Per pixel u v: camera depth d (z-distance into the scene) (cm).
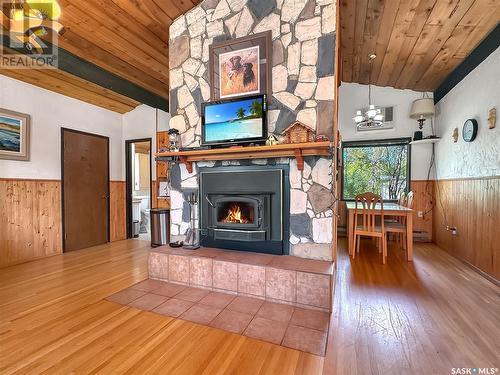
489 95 301
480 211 311
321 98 258
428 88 474
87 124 466
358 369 153
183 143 324
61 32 293
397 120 506
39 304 236
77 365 157
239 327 198
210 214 304
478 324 199
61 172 422
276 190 275
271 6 276
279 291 237
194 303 238
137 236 565
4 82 352
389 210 364
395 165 516
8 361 160
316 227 262
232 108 285
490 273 289
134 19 304
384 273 311
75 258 389
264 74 279
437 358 161
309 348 172
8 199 355
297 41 266
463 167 361
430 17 294
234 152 278
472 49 337
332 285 226
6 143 353
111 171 511
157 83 429
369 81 504
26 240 373
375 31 339
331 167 256
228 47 295
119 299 246
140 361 161
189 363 159
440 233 438
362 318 210
